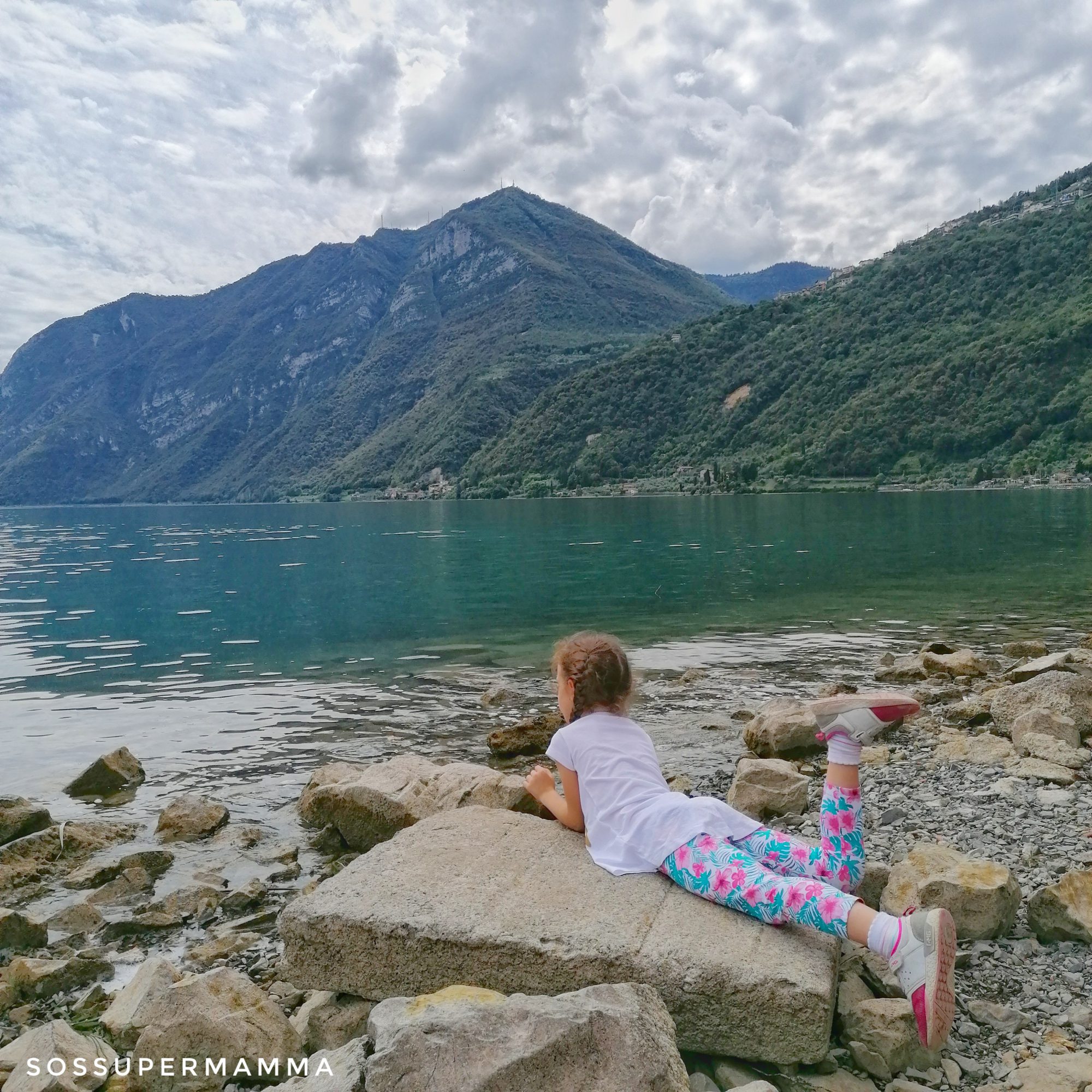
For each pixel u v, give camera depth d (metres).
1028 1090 3.37
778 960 3.69
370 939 4.04
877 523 56.16
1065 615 19.14
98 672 16.31
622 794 4.56
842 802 4.21
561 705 5.08
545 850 4.70
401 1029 3.19
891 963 3.54
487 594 26.62
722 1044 3.64
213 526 93.50
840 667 14.40
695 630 18.67
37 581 35.62
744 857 4.17
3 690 14.82
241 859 7.20
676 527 59.81
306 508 184.88
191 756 10.54
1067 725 8.52
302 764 10.07
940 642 14.95
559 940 3.84
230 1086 3.88
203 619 23.31
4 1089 3.75
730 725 11.00
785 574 29.06
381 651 17.59
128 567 42.38
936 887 4.67
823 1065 3.61
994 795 7.07
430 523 83.38
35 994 5.04
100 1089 3.90
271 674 15.59
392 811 7.09
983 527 48.91
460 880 4.38
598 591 26.23
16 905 6.42
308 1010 4.20
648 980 3.67
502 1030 3.15
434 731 11.39
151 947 5.71
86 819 8.35
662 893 4.22
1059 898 4.54
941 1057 3.66
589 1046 3.11
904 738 9.58
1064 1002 4.02
